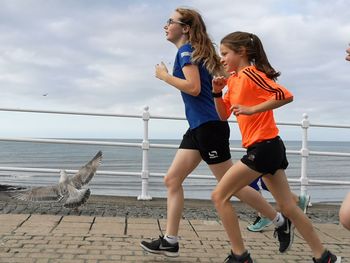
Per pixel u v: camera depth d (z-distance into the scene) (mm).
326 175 16031
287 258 4414
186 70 3949
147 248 4137
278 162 3680
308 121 7227
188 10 4152
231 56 3861
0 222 5309
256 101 3639
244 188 4148
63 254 4207
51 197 5633
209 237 5086
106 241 4703
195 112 4043
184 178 4176
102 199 6941
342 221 3021
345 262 4344
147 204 6844
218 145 4035
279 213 4246
